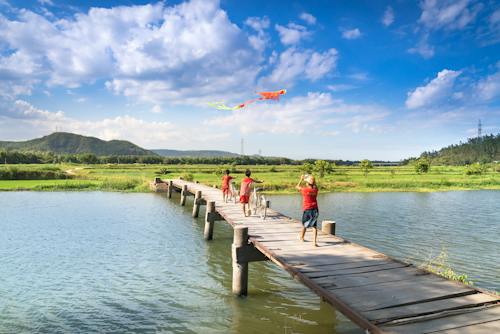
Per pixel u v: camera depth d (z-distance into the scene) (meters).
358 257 9.40
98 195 39.28
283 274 12.78
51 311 9.76
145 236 18.78
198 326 8.94
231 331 8.67
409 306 6.18
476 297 6.57
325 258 9.29
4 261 14.30
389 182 51.03
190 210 28.19
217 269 13.38
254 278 12.38
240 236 10.80
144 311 9.77
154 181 44.69
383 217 25.56
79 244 17.03
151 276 12.57
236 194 21.95
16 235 18.98
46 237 18.50
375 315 5.80
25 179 57.66
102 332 8.62
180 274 12.80
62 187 44.47
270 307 10.05
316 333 8.59
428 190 47.16
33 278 12.34
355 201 35.47
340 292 6.85
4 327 8.84
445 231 20.61
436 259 14.85
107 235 19.00
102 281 12.06
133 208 29.20
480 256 15.32
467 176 69.75
